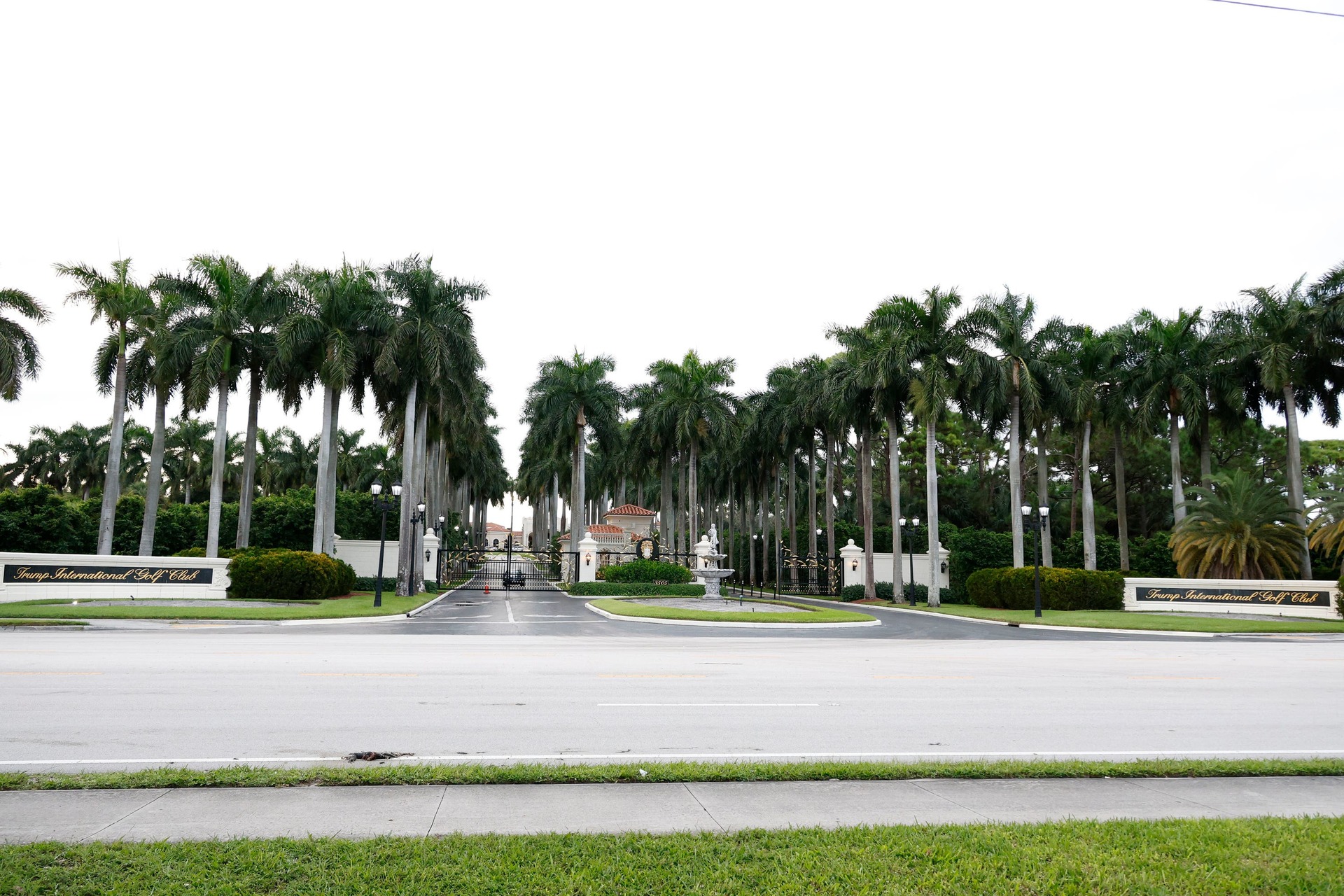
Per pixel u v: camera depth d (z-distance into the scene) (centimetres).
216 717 851
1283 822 520
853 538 5572
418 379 3706
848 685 1180
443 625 2353
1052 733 852
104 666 1229
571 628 2322
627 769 640
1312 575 3741
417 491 3978
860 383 4134
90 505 4069
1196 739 832
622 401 5009
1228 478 3616
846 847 462
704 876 417
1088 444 4106
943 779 641
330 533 3634
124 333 3353
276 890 395
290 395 3781
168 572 2888
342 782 596
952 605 4112
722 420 4803
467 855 443
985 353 3959
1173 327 4084
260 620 2297
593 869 423
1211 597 3381
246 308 3531
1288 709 1030
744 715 920
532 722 858
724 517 8406
